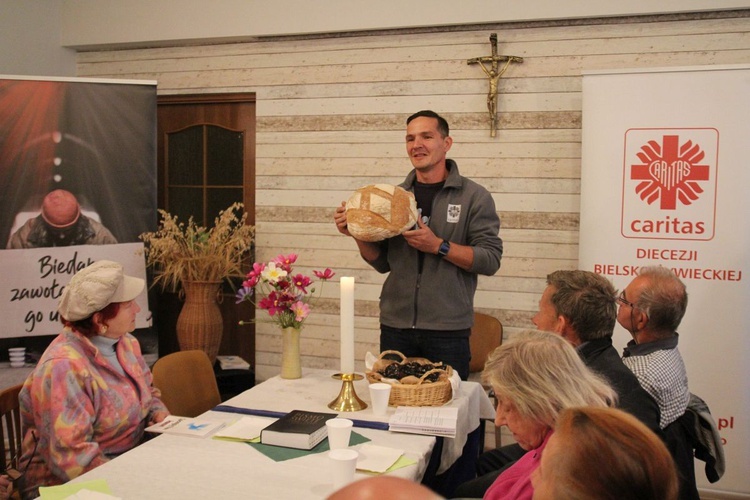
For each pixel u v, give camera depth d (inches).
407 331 119.5
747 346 129.5
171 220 159.5
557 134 148.6
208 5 166.4
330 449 73.8
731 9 136.2
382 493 25.6
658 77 132.0
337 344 166.7
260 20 163.3
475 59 150.5
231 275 161.9
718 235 130.0
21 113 145.5
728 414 130.8
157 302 183.3
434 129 119.7
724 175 129.3
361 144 161.9
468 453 101.3
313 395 96.7
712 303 130.9
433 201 122.0
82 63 182.5
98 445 81.1
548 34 147.8
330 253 165.9
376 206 110.7
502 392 59.7
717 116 129.1
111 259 153.0
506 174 152.2
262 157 170.1
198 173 179.3
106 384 85.2
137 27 171.8
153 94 155.8
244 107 173.0
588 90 136.3
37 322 147.3
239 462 71.7
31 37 168.9
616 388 73.9
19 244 145.7
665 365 81.7
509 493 57.9
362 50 160.2
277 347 172.2
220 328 162.9
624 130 134.4
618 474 35.5
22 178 145.9
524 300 152.7
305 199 167.2
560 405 57.0
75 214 149.9
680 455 80.0
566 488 36.6
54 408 79.4
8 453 134.7
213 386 108.7
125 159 153.6
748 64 127.7
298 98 166.1
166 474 68.5
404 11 153.5
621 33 143.7
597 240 136.9
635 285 86.1
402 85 157.9
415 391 89.8
